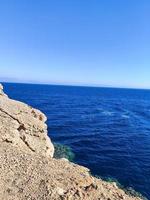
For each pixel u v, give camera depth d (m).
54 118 70.31
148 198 25.73
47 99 126.75
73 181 12.19
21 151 14.96
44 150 17.59
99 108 103.19
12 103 22.62
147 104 137.00
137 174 31.62
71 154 37.91
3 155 13.71
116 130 59.03
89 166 33.53
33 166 13.05
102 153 39.78
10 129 17.19
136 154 40.41
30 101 110.62
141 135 55.00
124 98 180.38
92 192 11.70
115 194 12.36
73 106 104.56
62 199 10.59
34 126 18.97
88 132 54.66
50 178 12.00
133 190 27.22
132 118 79.94
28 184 11.41
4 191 10.78
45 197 10.62
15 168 12.60
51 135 49.50
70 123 64.00
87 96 178.00
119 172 32.00
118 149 42.75
